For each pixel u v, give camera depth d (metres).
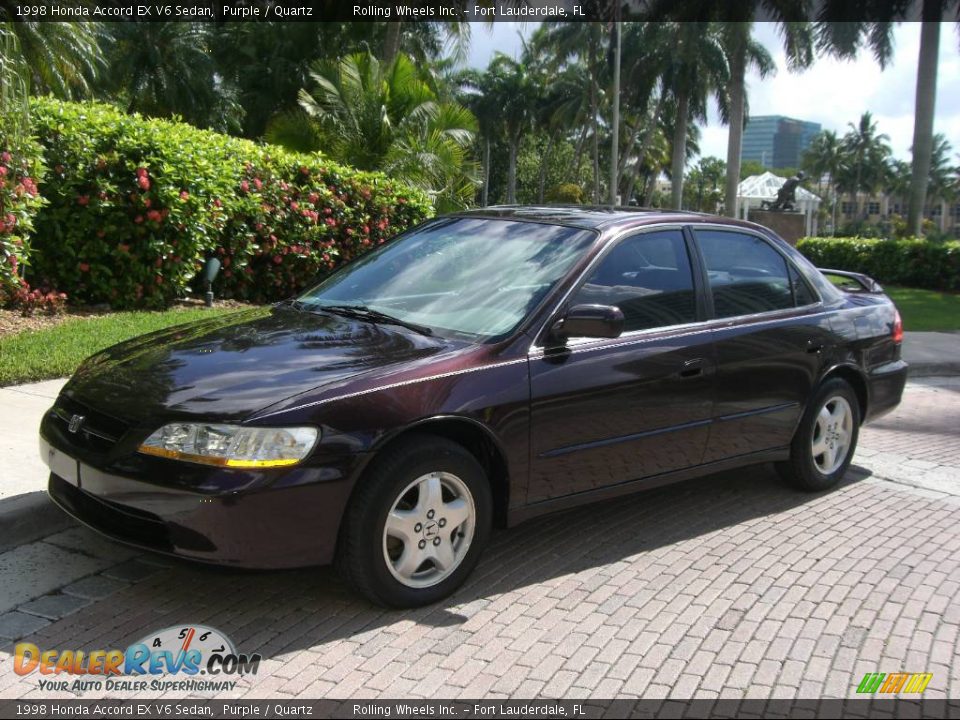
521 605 4.04
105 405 3.79
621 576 4.42
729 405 5.05
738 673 3.53
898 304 19.81
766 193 76.56
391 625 3.78
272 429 3.48
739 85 37.22
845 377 6.02
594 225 4.84
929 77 28.42
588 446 4.39
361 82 18.52
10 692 3.19
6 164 8.27
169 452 3.48
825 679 3.51
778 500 5.74
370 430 3.64
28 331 8.52
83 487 3.73
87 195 9.61
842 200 153.75
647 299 4.77
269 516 3.46
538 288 4.44
